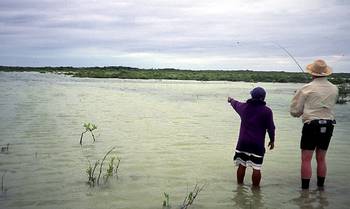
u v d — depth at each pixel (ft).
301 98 22.45
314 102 22.06
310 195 21.25
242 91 119.24
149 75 275.39
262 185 22.88
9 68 440.04
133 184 22.25
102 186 21.70
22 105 59.21
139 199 19.83
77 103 66.49
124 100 76.59
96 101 72.02
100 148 31.04
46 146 31.07
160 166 26.30
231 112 59.26
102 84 147.95
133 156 28.84
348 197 21.02
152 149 31.35
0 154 28.17
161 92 107.55
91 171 24.16
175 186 22.18
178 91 114.62
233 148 32.55
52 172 24.07
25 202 19.01
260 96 22.56
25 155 28.07
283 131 42.63
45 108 56.49
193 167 26.30
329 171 26.32
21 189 20.85
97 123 43.80
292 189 22.27
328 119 22.02
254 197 20.68
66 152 29.32
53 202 19.07
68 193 20.40
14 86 114.42
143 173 24.56
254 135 22.29
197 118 51.29
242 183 23.07
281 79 233.35
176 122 46.93
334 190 22.24
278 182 23.57
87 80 187.62
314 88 22.17
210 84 181.98
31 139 33.50
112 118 48.52
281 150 32.63
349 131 42.93
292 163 28.27
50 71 390.21
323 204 19.86
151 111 58.13
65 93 89.97
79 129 39.17
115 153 29.55
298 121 50.96
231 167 26.55
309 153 22.39
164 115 53.62
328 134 22.18
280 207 19.33
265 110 22.16
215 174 24.82
